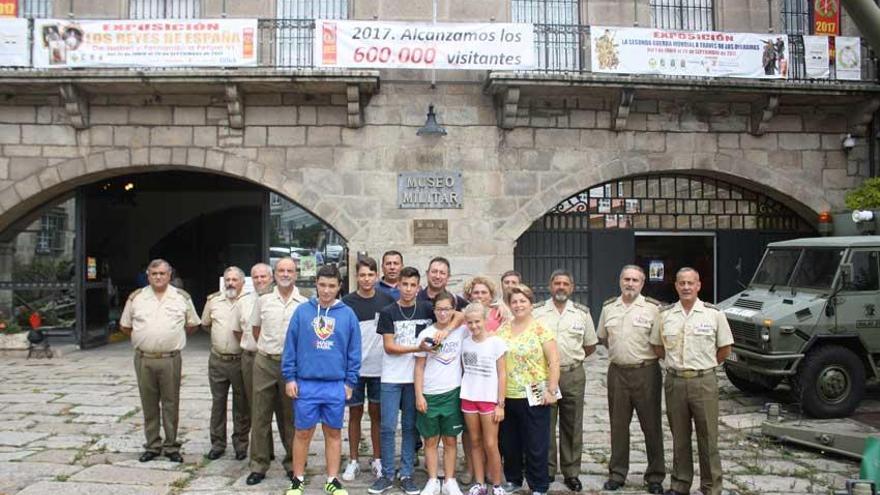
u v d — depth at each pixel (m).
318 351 5.56
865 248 8.64
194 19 11.45
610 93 12.22
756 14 13.03
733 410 8.77
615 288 13.24
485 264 12.28
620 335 5.83
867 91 12.41
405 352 5.65
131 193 14.69
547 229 13.12
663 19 13.00
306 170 12.14
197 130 12.08
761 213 13.68
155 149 12.02
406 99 12.24
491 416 5.51
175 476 5.97
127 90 11.71
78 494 5.45
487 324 5.97
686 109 12.81
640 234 13.34
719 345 5.59
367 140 12.20
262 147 12.12
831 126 13.15
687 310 5.62
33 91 11.73
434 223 12.23
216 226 15.33
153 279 6.31
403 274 5.75
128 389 9.43
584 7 12.75
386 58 11.51
